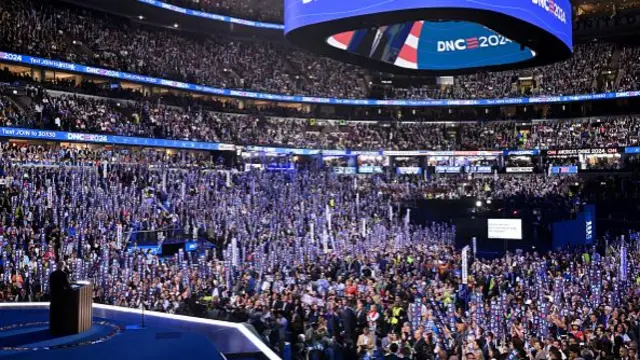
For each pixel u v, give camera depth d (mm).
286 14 20156
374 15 17906
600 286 20281
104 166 36438
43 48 49031
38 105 45938
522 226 39344
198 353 10281
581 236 39375
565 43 20703
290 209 41188
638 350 15062
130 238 31016
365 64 24734
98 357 9977
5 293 19453
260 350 10977
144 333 11891
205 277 22844
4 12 48906
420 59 24703
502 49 23672
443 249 33875
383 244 35625
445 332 16297
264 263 26750
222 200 38469
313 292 19734
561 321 16891
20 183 32688
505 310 17688
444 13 17531
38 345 10852
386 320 17500
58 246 26500
